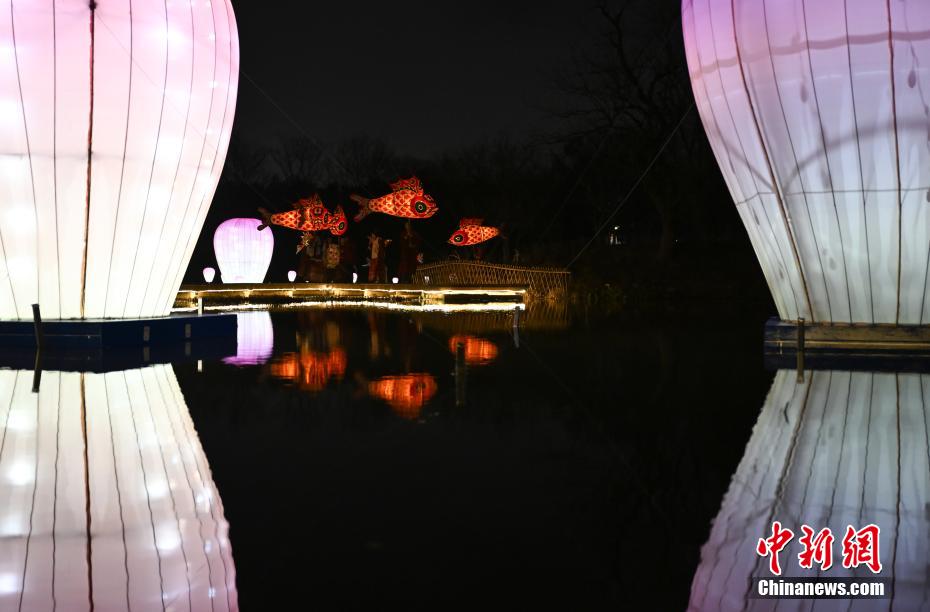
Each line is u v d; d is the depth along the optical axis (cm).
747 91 1148
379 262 3192
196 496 488
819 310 1205
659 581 364
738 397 822
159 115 1245
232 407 771
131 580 367
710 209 3606
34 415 732
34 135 1202
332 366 1052
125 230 1271
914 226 1123
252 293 3244
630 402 795
